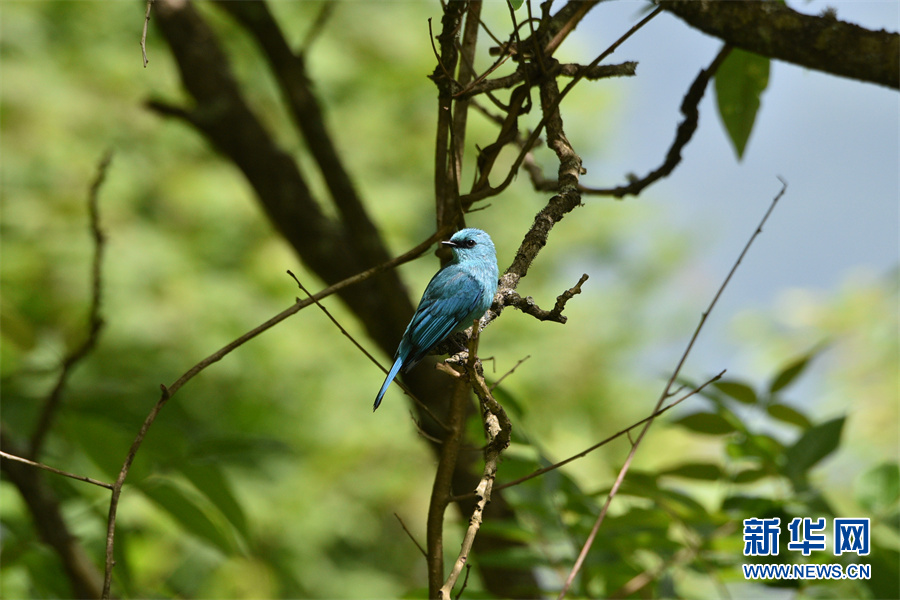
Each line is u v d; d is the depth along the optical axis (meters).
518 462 5.62
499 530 5.70
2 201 15.95
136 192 16.92
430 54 19.20
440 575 4.33
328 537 15.65
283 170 8.09
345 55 18.66
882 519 5.53
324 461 15.71
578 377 19.53
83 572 6.45
